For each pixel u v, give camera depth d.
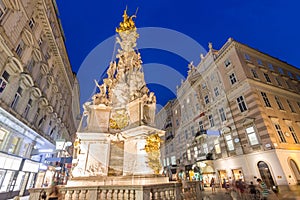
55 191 6.16
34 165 18.73
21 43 16.69
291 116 21.27
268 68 24.91
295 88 25.94
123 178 6.82
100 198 5.79
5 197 14.11
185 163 28.25
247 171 18.41
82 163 7.47
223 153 21.98
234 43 23.62
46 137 22.91
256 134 18.52
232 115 22.03
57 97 27.80
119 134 8.06
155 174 6.99
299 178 15.82
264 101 20.41
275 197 11.55
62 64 28.00
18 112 16.33
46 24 21.45
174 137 32.31
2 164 13.64
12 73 15.27
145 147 7.43
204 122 26.75
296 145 18.27
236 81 22.48
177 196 6.07
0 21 13.30
